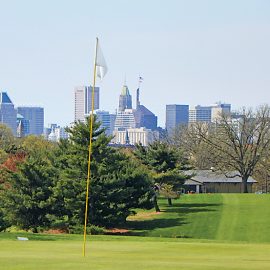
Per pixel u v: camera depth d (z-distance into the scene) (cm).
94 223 11644
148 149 15700
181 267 4650
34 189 11606
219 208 15462
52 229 11512
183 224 12938
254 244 7069
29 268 4541
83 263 4847
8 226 11575
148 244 6894
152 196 12400
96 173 11750
